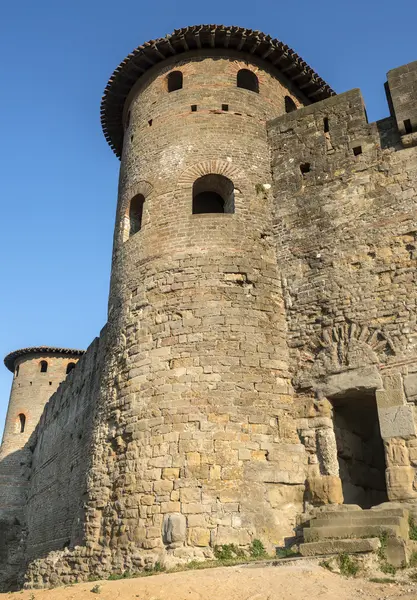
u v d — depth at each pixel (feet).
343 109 54.54
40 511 91.40
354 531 32.42
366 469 48.03
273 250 51.90
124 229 56.34
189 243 50.11
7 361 140.97
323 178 52.44
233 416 42.63
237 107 58.08
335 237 49.34
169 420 42.86
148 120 60.18
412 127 49.49
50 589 31.09
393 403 41.34
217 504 39.42
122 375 47.93
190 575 30.07
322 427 43.37
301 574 28.40
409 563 29.89
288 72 64.28
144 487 41.47
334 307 46.78
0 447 127.85
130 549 40.06
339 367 44.39
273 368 45.70
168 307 47.80
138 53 61.67
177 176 54.13
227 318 46.44
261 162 55.88
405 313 43.70
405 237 46.16
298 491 41.75
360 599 25.08
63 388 95.45
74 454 77.77
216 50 61.46
